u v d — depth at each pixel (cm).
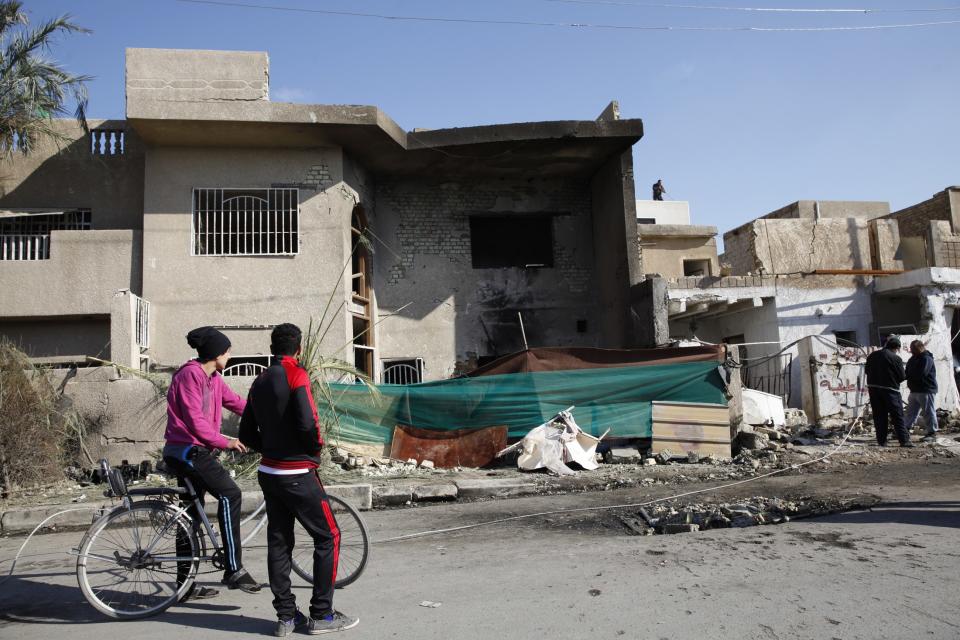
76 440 992
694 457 1026
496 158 1485
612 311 1524
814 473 888
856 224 1962
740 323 1923
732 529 596
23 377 928
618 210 1471
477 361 1555
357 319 1453
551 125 1387
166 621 412
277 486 379
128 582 433
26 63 1312
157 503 440
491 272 1588
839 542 526
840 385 1260
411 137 1381
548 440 1002
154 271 1284
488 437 1047
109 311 1279
